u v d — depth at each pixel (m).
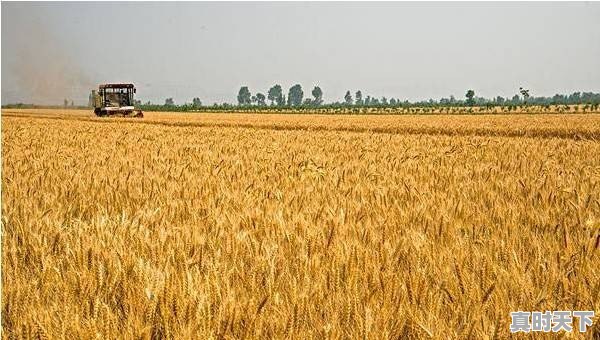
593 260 3.68
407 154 13.63
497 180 8.06
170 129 30.25
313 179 8.42
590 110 85.94
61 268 3.50
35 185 7.34
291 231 4.39
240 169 9.83
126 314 2.79
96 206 5.85
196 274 3.14
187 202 5.84
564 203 6.17
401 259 3.61
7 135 22.33
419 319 2.64
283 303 2.82
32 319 2.65
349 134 25.80
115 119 48.53
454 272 3.36
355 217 5.03
